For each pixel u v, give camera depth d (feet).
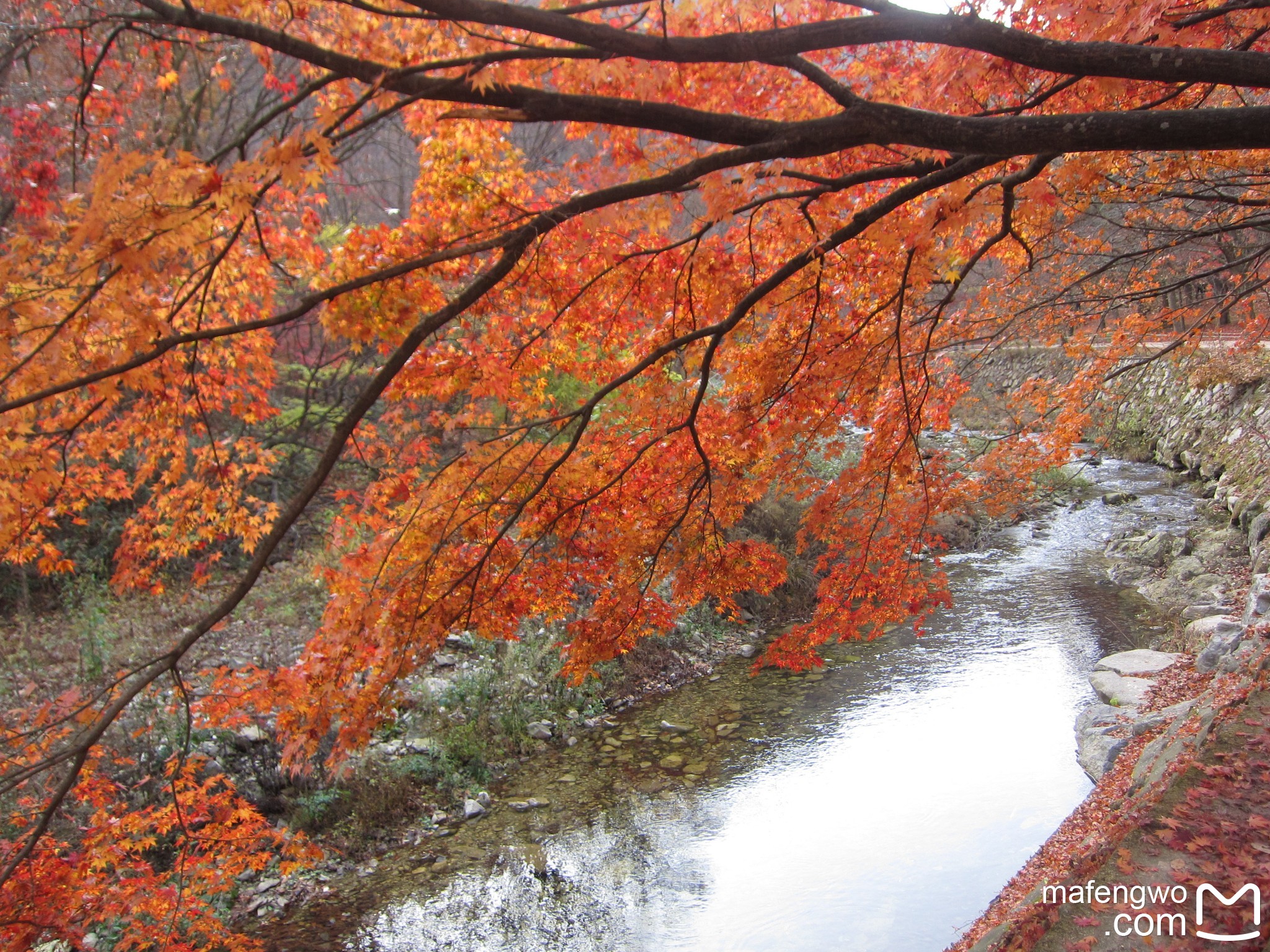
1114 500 55.62
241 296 12.00
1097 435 70.03
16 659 28.63
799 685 33.55
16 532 10.66
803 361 14.19
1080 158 12.75
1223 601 36.52
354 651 11.34
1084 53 7.53
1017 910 14.58
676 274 13.51
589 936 19.89
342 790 24.80
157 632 31.81
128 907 12.33
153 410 11.72
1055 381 27.99
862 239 14.57
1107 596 40.65
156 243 7.19
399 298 10.07
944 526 50.52
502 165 11.48
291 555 39.37
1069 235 24.32
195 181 7.28
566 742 29.76
